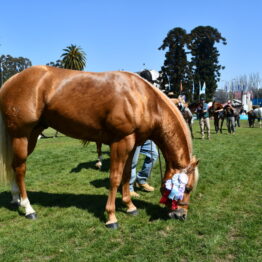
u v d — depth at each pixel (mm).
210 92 55281
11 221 3615
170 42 51875
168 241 3004
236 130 18000
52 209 3980
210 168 6312
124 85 3314
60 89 3377
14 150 3594
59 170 6477
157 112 3449
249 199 4270
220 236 3057
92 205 4113
